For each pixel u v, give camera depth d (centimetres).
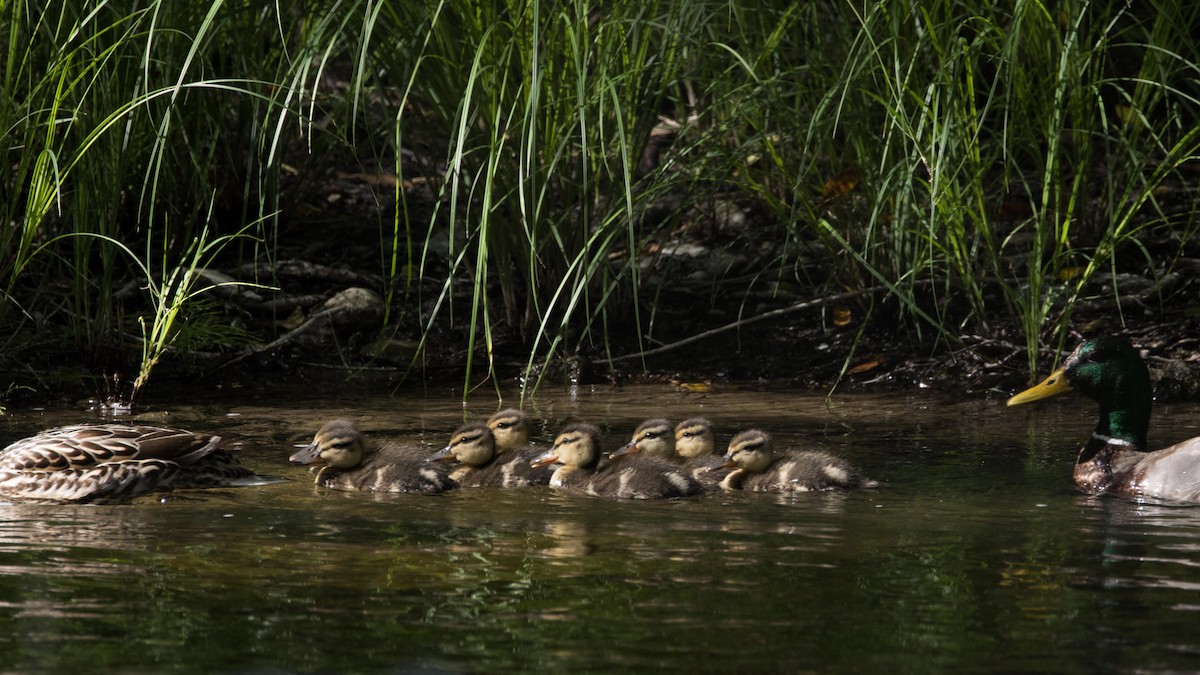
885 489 1084
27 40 1455
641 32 1520
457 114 1337
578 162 1578
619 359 1638
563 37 1455
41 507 1027
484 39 1196
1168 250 1777
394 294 1772
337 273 1778
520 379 1595
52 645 698
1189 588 794
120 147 1494
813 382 1579
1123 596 779
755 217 1873
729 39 1599
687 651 690
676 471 1102
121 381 1532
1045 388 1171
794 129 1538
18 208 1581
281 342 1648
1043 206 1446
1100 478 1093
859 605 762
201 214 1770
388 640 705
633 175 1590
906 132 1337
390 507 1032
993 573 827
